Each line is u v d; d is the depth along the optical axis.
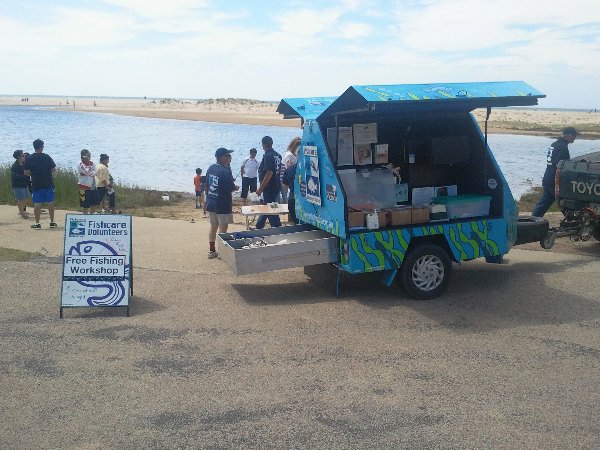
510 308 6.93
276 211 10.39
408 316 6.68
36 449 4.03
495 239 7.65
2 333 6.16
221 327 6.36
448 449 4.02
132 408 4.59
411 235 7.17
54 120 87.38
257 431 4.25
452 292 7.58
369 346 5.80
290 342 5.92
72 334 6.14
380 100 6.19
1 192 16.61
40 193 11.83
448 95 6.55
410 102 6.30
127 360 5.48
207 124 79.94
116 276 6.80
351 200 7.41
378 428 4.28
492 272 8.53
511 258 9.41
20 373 5.20
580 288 7.66
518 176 27.95
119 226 6.84
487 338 6.00
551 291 7.55
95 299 6.76
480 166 8.05
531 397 4.75
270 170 11.12
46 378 5.11
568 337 6.02
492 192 7.79
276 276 8.47
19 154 13.17
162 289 7.77
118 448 4.04
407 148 8.24
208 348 5.77
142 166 32.06
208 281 8.16
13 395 4.80
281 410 4.55
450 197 7.86
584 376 5.12
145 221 13.17
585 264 8.92
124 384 5.00
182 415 4.48
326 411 4.53
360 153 7.76
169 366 5.35
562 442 4.10
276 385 4.97
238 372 5.22
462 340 5.96
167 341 5.95
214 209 9.13
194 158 36.16
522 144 50.56
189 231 11.86
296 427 4.30
